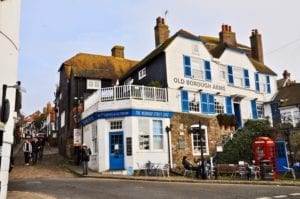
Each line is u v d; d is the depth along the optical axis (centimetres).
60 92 3853
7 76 868
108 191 1271
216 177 1838
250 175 1836
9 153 876
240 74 3028
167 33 3061
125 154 2144
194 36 2728
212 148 2523
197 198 1102
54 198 1108
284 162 2338
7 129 858
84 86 3025
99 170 2144
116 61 3488
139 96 2269
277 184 1569
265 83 3225
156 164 2106
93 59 3431
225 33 3152
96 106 2255
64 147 3203
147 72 2748
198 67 2711
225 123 2648
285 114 3425
